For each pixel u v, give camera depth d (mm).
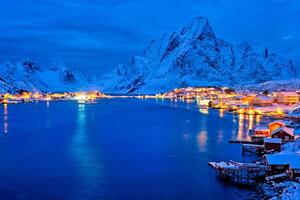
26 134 101750
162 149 79000
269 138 73750
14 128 115125
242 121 129250
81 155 73375
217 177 57500
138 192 51156
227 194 49812
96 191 51719
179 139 91812
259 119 135125
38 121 135875
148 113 170625
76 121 135875
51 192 51219
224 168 57312
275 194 47500
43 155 73438
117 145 84125
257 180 54594
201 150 77250
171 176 58406
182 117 148125
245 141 85750
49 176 58531
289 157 56656
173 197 49344
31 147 81938
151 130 109625
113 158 70500
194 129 109812
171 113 169125
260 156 70688
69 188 52750
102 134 101750
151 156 72375
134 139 92625
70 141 89812
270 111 153625
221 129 108688
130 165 65250
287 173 53781
